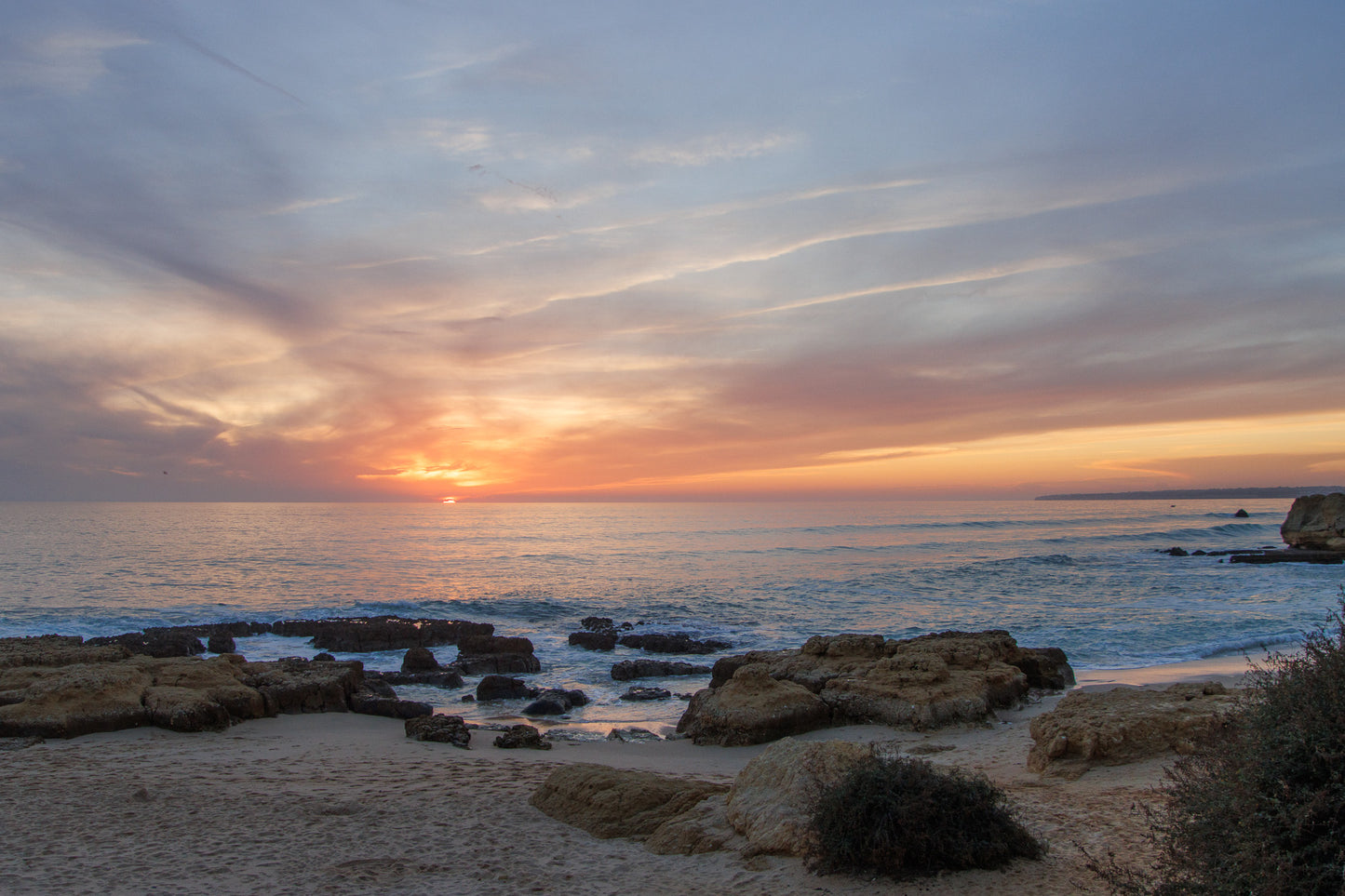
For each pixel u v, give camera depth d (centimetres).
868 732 1408
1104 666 2194
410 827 816
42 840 763
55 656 1722
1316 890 417
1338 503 5744
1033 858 627
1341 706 441
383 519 16012
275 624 3133
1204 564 5131
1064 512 17950
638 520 15338
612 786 874
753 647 2791
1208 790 499
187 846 752
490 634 3011
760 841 690
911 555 6469
